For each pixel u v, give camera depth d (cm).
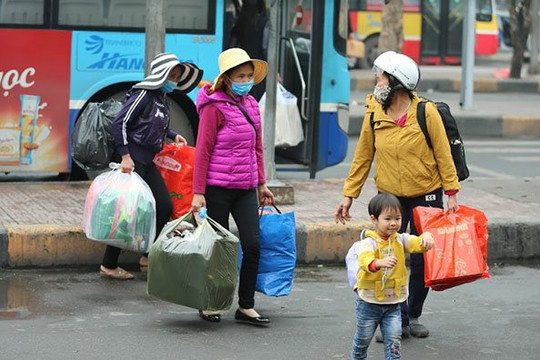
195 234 1623
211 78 2656
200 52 2645
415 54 6612
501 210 2377
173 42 2627
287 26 2780
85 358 1467
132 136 1855
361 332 1396
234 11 2664
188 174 1928
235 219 1680
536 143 4206
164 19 2255
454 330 1689
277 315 1739
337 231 2125
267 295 1695
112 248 1909
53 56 2542
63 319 1659
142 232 1847
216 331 1628
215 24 2647
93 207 1838
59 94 2556
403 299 1394
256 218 1675
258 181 1709
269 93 2392
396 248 1384
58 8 2542
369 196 2512
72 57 2559
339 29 2761
